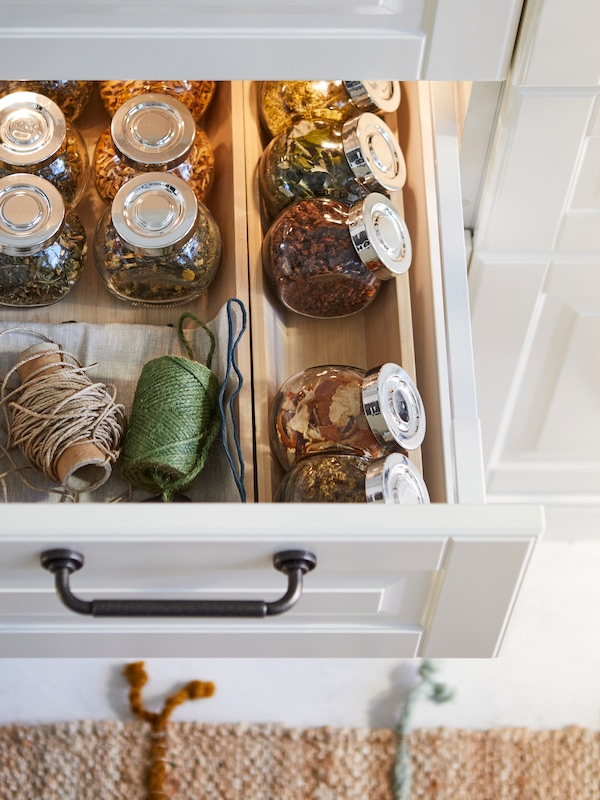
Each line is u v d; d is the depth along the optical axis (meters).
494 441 1.10
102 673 1.16
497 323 0.93
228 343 0.76
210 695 1.15
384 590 0.62
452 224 0.75
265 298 0.80
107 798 1.10
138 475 0.71
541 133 0.73
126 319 0.82
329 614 0.66
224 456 0.74
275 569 0.58
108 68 0.66
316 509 0.54
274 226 0.79
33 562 0.56
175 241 0.72
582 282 0.88
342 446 0.71
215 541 0.54
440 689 1.18
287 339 0.83
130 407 0.78
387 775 1.13
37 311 0.82
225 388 0.75
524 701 1.19
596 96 0.70
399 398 0.69
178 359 0.72
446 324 0.74
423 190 0.81
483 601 0.63
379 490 0.62
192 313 0.83
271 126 0.85
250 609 0.55
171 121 0.76
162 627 0.67
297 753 1.13
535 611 1.25
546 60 0.66
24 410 0.69
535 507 0.55
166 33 0.63
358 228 0.73
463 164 0.80
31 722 1.13
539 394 1.03
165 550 0.55
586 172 0.77
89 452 0.68
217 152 0.89
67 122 0.81
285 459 0.74
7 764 1.10
